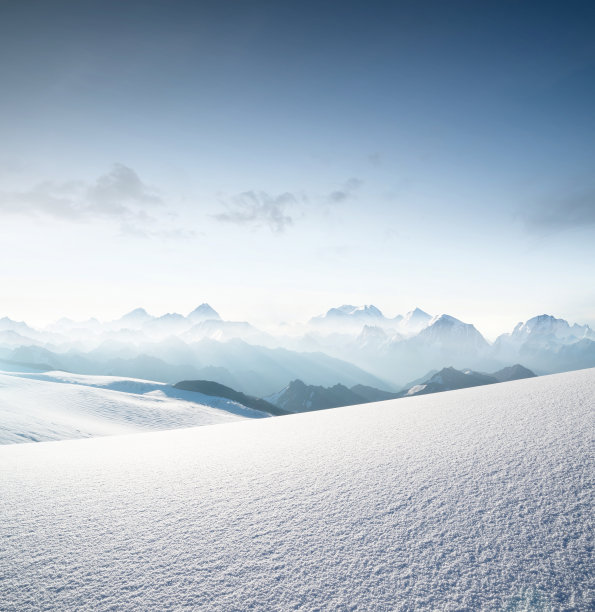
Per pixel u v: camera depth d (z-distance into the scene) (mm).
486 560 3244
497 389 13406
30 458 9047
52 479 6496
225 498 5035
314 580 3117
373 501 4508
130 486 5852
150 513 4664
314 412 16094
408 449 6598
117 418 43844
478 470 5148
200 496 5180
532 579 2990
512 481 4688
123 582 3203
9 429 27500
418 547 3496
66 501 5246
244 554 3561
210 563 3432
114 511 4789
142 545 3832
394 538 3660
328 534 3836
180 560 3510
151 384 83312
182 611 2791
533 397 10117
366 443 7434
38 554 3713
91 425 36406
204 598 2943
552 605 2713
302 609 2781
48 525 4406
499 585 2949
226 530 4066
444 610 2707
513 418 7949
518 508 4023
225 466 6750
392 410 11977
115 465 7531
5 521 4570
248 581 3150
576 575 2986
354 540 3688
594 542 3330
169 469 6852
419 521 3957
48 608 2893
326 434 9016
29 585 3203
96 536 4074
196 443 9938
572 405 8320
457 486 4707
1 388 47812
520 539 3488
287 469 6160
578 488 4273
